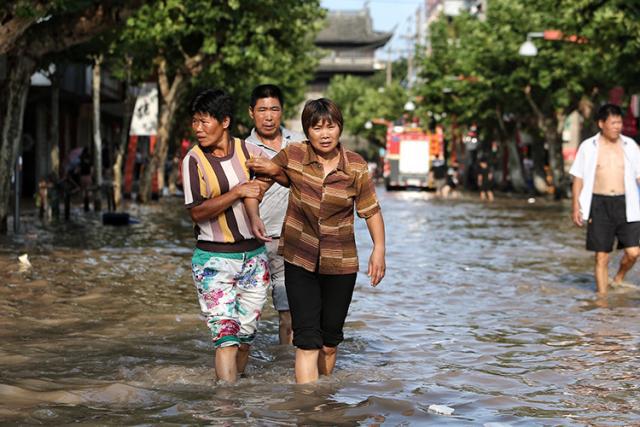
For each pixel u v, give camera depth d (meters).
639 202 17.03
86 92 58.06
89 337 11.95
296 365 9.51
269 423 7.94
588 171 16.88
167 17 42.25
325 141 9.21
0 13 23.00
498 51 66.62
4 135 26.58
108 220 32.66
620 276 17.69
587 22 38.25
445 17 94.50
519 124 78.88
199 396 8.87
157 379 9.57
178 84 49.69
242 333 9.70
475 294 16.69
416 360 10.85
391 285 17.83
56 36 26.09
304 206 9.29
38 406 8.36
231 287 9.48
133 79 50.06
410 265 21.41
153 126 44.84
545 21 53.03
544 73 60.38
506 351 11.48
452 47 89.38
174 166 64.38
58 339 11.77
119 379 9.55
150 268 19.58
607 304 15.56
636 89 45.41
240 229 9.45
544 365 10.65
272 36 45.72
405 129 87.56
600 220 16.92
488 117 82.12
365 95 161.62
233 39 43.81
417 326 13.27
